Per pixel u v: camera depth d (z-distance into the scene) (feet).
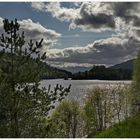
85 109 251.39
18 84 51.93
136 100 134.00
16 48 52.13
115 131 76.64
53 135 57.16
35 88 52.95
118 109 244.01
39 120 53.57
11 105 50.70
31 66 52.75
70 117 234.58
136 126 76.13
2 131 49.55
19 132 50.67
